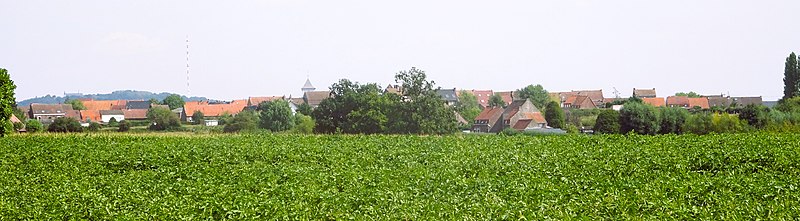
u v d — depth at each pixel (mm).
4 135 50875
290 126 104562
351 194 23625
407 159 35062
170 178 29156
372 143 42812
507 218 18562
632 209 19219
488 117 105812
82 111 154000
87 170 32906
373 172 29766
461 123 112750
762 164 28828
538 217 18500
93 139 46781
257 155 37250
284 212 20000
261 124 104562
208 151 38750
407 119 87438
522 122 97375
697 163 29500
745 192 21172
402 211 20281
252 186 25734
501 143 41281
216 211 20750
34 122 87250
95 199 22516
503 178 27156
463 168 31078
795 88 98938
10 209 21297
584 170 28828
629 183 24078
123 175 30734
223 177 28438
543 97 161750
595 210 19250
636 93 159875
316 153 37875
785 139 36562
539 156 34594
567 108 135875
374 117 84625
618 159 31328
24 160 36781
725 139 37781
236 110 149000
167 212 20250
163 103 179500
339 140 45781
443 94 167750
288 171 30219
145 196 23516
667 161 30094
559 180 26266
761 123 67375
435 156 35781
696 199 20531
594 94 166875
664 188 22344
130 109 172500
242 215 19766
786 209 18391
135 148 40625
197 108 147125
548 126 99688
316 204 22078
